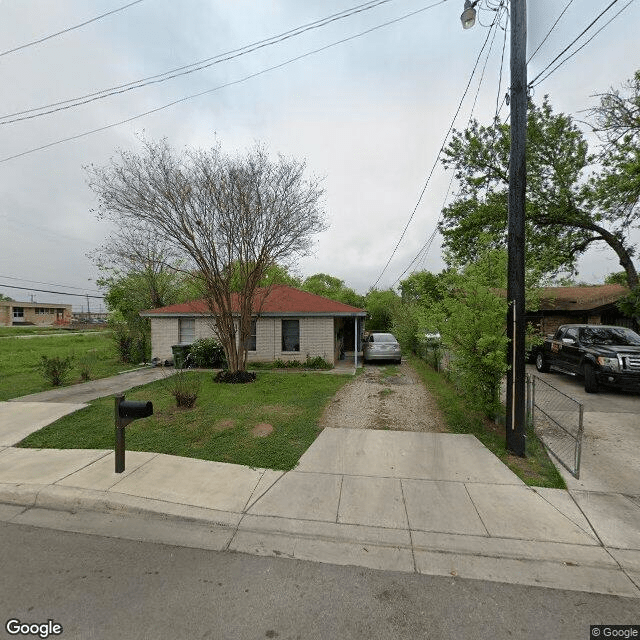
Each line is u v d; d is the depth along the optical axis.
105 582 2.68
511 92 5.13
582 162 14.34
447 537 3.23
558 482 4.24
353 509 3.66
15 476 4.32
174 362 13.45
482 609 2.45
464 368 6.27
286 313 13.49
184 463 4.72
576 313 16.69
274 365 13.60
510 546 3.11
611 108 10.88
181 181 9.54
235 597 2.54
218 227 9.91
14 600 2.50
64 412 7.01
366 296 40.66
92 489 3.99
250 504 3.75
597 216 14.35
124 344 14.84
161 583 2.67
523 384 5.05
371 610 2.43
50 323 70.56
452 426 6.29
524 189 5.09
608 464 4.82
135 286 18.73
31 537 3.27
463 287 6.17
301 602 2.50
